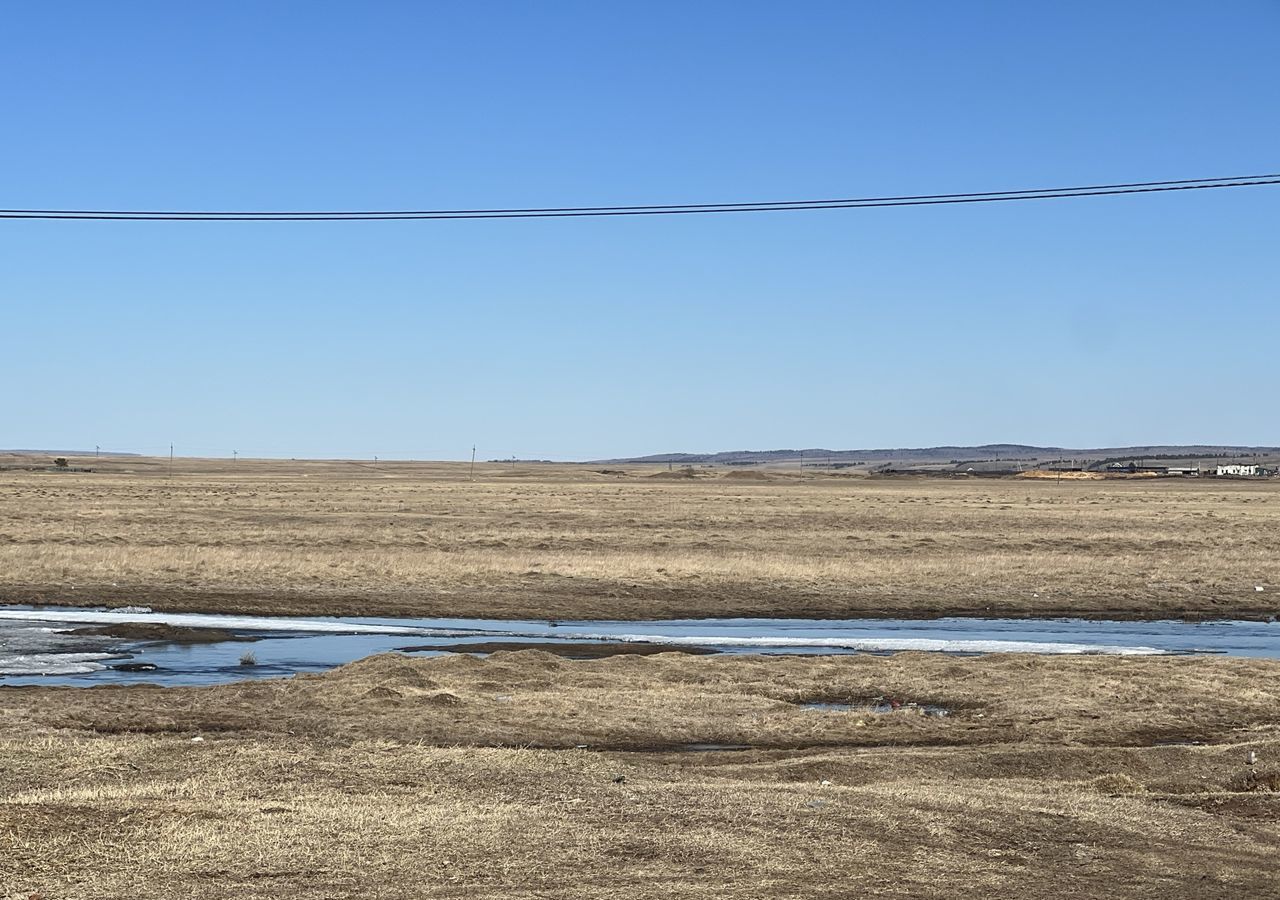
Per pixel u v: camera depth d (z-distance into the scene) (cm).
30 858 1131
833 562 5188
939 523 7819
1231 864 1272
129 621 3712
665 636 3666
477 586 4475
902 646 3494
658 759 1822
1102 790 1639
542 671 2553
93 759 1595
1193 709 2272
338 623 3784
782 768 1728
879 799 1460
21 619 3700
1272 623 4188
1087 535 6931
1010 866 1225
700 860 1192
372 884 1095
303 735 1925
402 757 1645
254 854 1170
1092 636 3809
